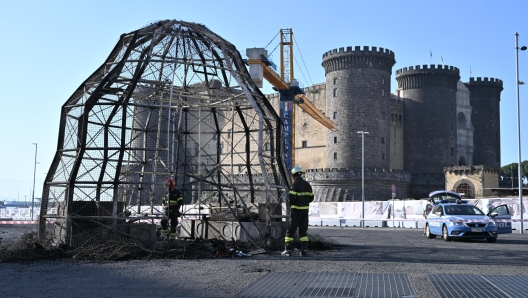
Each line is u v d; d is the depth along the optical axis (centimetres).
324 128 10644
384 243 2162
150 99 2225
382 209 5247
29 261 1410
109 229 1606
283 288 979
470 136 11769
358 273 1155
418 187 10581
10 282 1057
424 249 1808
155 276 1132
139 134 2167
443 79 10800
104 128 1889
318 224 5462
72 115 1859
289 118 6338
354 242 2225
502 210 2978
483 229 2339
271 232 1872
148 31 1866
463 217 2380
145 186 2277
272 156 2011
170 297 900
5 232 2823
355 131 9756
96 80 1897
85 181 1659
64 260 1430
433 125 10719
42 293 938
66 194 1708
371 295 902
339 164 9762
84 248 1520
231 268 1256
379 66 9906
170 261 1409
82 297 901
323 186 9600
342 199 9375
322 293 926
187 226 2062
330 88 10088
